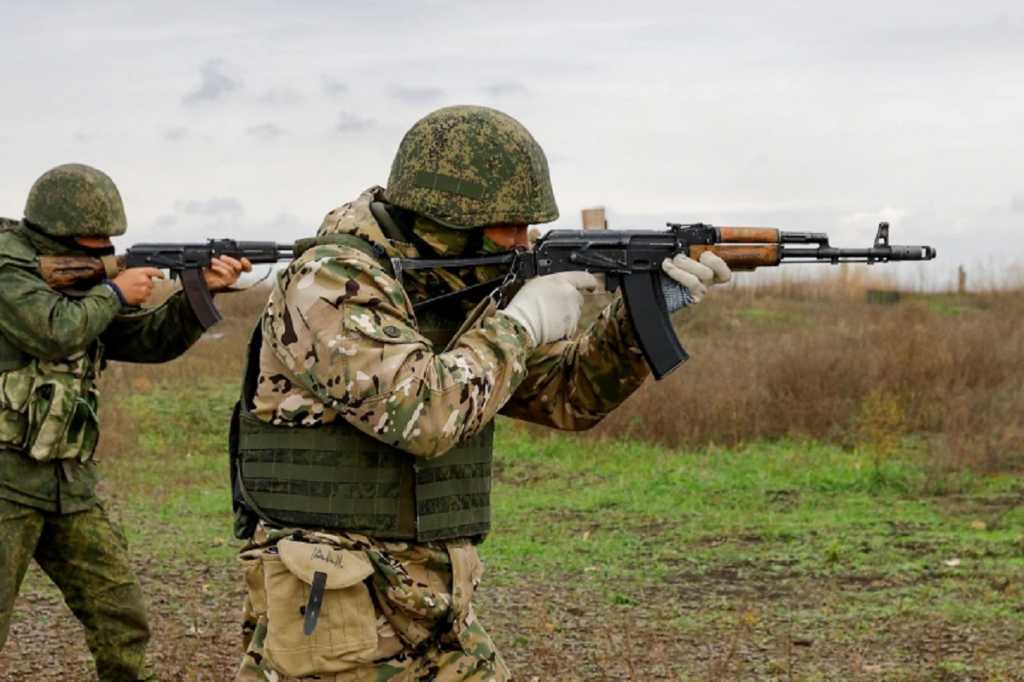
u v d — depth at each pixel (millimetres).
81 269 4770
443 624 3334
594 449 12500
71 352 4656
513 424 13453
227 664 5805
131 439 12617
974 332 16062
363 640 3215
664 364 3516
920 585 7336
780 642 6180
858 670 5680
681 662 5852
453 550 3369
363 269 3152
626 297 3512
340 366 3078
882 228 3768
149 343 5082
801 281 24938
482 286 3402
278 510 3293
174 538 8789
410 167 3318
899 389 13867
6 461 4609
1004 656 5859
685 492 10586
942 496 10250
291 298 3170
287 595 3240
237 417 3473
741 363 14602
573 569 7965
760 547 8531
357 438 3252
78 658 5910
